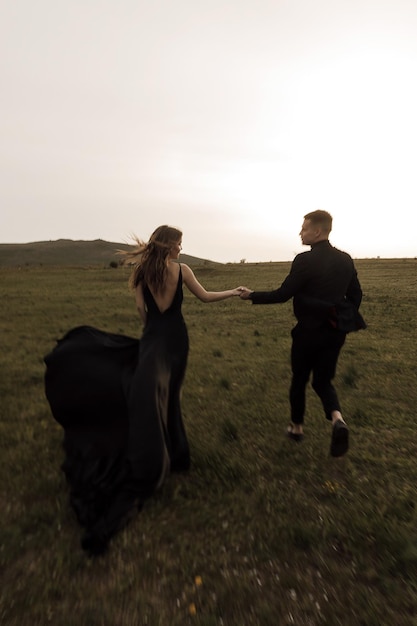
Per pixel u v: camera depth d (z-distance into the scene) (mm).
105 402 3684
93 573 2840
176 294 4117
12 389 7180
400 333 13117
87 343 3939
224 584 2744
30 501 3674
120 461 3570
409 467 4328
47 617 2471
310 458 4547
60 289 31969
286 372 8430
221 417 5797
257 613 2514
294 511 3562
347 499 3734
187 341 4211
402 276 41188
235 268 57250
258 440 5000
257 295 4422
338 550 3102
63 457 4492
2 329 14281
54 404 3787
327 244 4434
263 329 14430
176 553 3057
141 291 4152
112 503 3393
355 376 7934
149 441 3438
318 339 4332
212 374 8211
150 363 3703
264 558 3000
